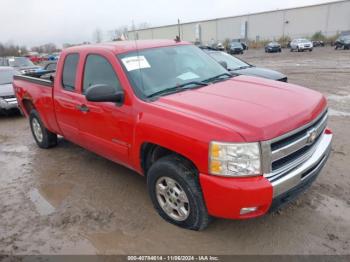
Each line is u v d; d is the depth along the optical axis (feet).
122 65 12.50
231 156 8.93
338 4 188.75
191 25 254.27
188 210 10.61
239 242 10.46
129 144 11.99
